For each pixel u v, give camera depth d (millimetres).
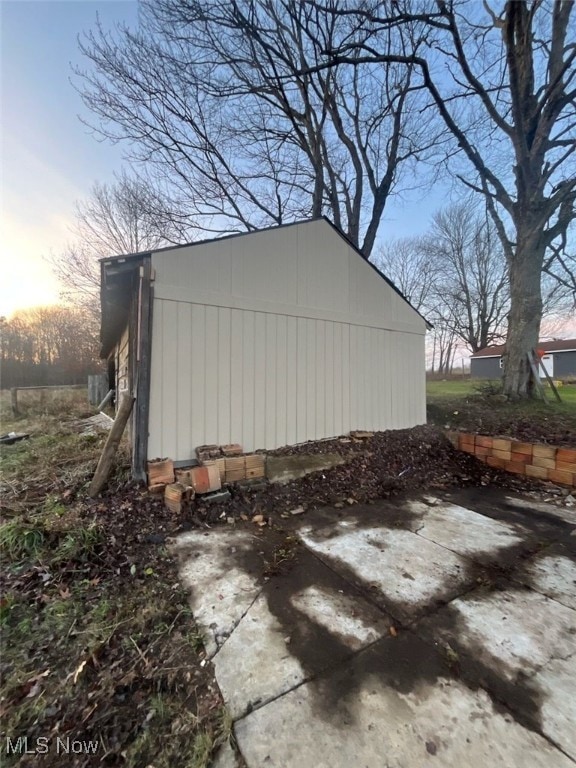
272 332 4508
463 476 4340
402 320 6117
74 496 3350
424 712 1352
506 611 1941
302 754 1208
